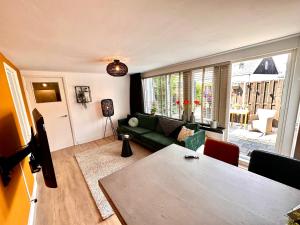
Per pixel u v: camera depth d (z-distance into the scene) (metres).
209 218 0.83
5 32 1.35
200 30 1.58
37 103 3.53
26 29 1.32
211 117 3.13
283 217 0.81
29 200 1.79
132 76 4.97
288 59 2.02
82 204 1.96
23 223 1.47
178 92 3.73
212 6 1.12
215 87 2.90
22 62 2.55
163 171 1.32
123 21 1.29
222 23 1.43
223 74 2.75
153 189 1.09
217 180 1.16
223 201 0.94
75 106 4.08
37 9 1.03
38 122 1.15
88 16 1.17
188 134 2.88
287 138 2.13
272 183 1.09
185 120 3.52
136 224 0.81
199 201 0.95
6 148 1.44
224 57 2.67
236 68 4.47
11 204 1.26
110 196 1.04
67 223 1.69
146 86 4.80
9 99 1.82
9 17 1.10
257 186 1.07
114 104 4.89
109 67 2.32
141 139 3.56
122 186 1.14
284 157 1.23
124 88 5.08
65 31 1.42
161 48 2.18
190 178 1.20
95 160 3.15
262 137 3.84
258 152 1.37
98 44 1.84
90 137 4.45
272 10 1.21
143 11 1.14
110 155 3.36
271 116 3.89
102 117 4.64
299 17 1.34
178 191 1.06
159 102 4.39
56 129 3.84
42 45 1.76
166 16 1.24
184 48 2.23
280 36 1.86
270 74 4.00
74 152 3.65
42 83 3.57
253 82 4.39
